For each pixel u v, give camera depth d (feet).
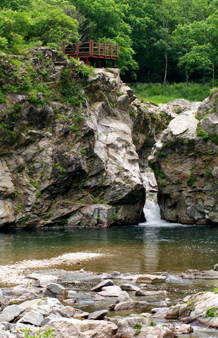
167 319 37.50
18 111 113.09
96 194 127.54
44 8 151.84
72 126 123.95
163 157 134.31
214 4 260.62
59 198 122.01
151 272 60.23
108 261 68.74
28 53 122.21
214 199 123.75
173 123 133.39
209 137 125.18
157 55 255.29
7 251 78.38
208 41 226.99
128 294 44.88
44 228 116.98
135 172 135.54
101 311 37.52
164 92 222.89
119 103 144.15
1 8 149.69
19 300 41.39
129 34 229.66
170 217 137.49
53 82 123.44
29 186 115.65
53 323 32.12
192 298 40.04
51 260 69.67
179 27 236.63
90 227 121.19
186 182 129.49
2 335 29.73
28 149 116.67
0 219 110.32
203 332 33.60
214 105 128.16
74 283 52.85
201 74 254.27
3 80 111.86
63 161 120.06
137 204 133.49
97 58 147.33
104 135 133.80
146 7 247.91
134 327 33.42
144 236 100.58
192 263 67.05
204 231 110.42
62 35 149.38
